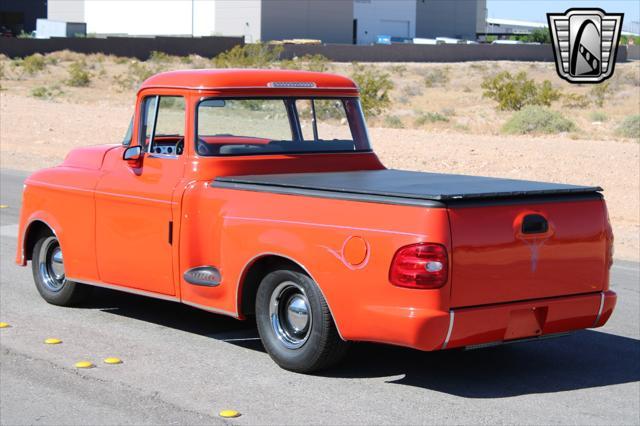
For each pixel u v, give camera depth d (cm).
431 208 646
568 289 712
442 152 2598
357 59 9475
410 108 4634
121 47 8438
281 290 738
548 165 2355
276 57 8131
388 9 12388
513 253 678
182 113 824
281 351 741
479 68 8675
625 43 13262
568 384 727
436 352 812
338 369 753
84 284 930
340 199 693
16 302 961
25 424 626
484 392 702
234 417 638
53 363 759
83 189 885
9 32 11738
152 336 844
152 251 828
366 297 670
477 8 15100
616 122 3781
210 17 10881
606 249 734
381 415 645
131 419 635
